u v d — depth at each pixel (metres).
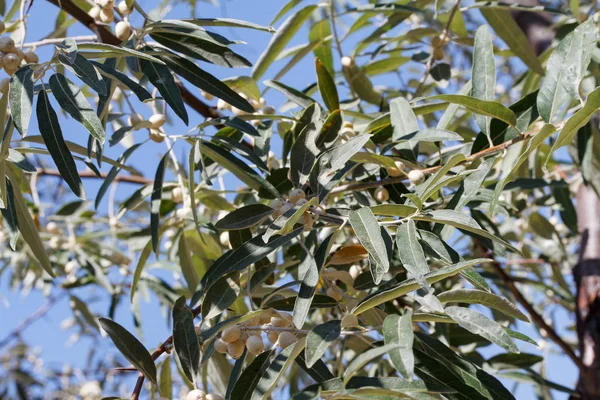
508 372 1.03
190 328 0.71
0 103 0.73
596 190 0.99
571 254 1.33
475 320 0.66
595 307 1.06
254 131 0.85
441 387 0.69
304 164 0.78
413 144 0.87
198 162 0.88
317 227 0.78
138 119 0.90
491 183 0.99
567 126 0.69
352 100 1.12
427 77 1.16
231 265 0.74
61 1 0.92
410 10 1.05
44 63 0.70
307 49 1.11
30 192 0.91
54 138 0.70
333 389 0.63
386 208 0.71
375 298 0.66
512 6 1.08
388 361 1.12
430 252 0.75
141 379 0.69
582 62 0.75
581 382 1.03
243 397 0.69
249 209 0.78
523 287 1.42
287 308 0.78
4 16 1.14
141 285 1.27
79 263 1.33
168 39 0.83
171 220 1.03
